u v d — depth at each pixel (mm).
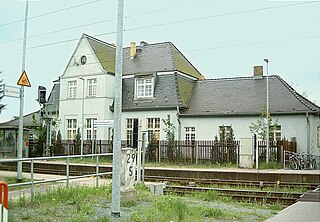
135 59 41938
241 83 37312
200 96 37406
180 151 31219
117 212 9766
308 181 19844
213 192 15844
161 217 9656
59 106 42156
